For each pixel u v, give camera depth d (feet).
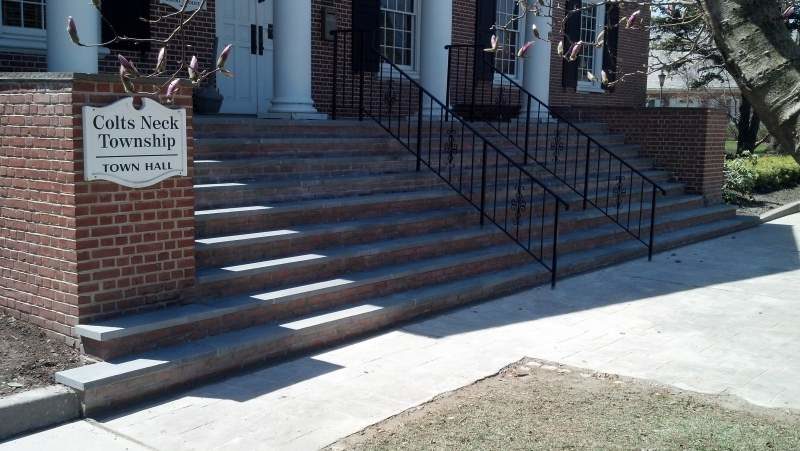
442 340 20.54
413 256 25.05
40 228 17.07
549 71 48.88
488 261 26.76
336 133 29.58
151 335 17.01
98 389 15.10
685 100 73.20
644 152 45.09
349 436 14.23
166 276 18.12
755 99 8.64
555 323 22.54
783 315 23.90
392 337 20.79
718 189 44.68
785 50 8.43
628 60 58.65
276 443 13.94
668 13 18.78
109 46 30.04
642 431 14.38
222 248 20.35
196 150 24.00
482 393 16.53
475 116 44.57
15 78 16.81
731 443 13.85
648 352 19.89
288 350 18.90
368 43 39.50
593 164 40.42
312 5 37.88
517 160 36.40
